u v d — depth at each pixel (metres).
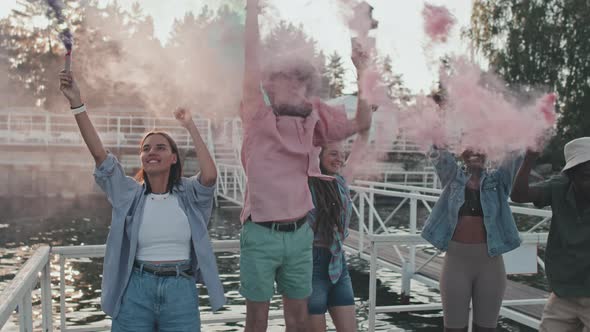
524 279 7.94
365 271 8.84
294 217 2.17
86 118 2.04
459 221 2.83
